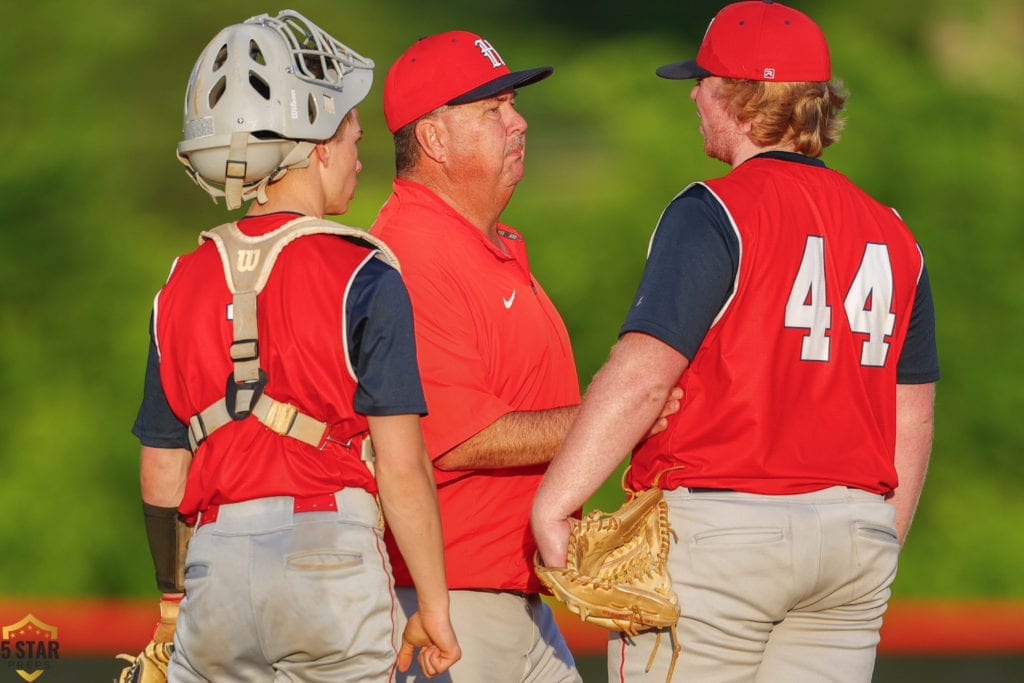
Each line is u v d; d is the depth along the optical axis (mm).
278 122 9664
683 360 9500
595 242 47125
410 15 61375
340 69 10195
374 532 9477
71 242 48438
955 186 49531
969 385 46875
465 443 11445
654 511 9867
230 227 9789
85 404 44938
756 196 9742
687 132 50062
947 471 45875
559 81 55281
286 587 9117
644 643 10008
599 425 9508
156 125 53219
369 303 9320
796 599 9719
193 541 9477
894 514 10109
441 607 9594
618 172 49562
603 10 62312
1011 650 32125
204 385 9484
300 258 9445
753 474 9617
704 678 9719
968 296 48188
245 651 9297
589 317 46438
